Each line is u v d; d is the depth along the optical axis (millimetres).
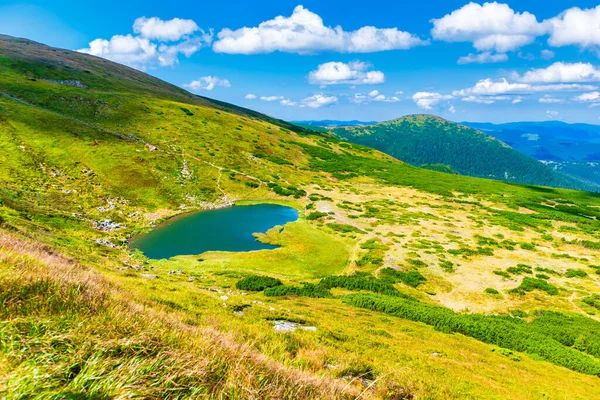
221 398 4246
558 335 31672
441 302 41312
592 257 57156
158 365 4477
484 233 68312
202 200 80562
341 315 29219
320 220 73500
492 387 15875
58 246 33219
